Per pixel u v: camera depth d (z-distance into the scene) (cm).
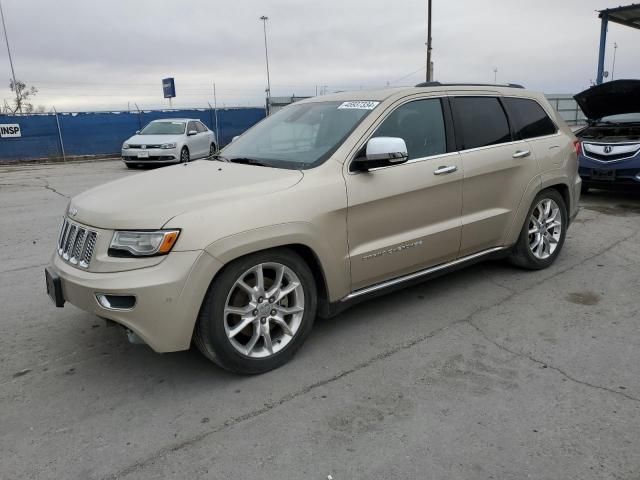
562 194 559
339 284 374
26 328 427
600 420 291
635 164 848
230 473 258
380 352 376
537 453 266
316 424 295
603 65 1672
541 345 382
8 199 1076
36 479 256
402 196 399
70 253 341
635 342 384
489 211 471
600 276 525
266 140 442
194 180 365
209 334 321
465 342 388
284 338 358
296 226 340
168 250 303
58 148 2305
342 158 376
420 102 431
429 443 276
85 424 300
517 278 521
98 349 390
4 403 321
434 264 441
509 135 493
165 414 308
